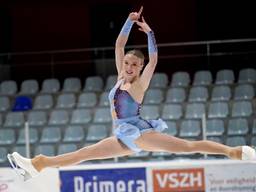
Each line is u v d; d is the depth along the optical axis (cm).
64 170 2336
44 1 4388
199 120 3155
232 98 3447
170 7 4256
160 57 3809
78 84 3869
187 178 2266
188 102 3388
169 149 1612
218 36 4219
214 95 3466
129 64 1639
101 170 2305
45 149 3092
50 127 3319
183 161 2364
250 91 3441
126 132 1595
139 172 2283
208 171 2262
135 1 4331
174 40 4234
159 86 3641
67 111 3484
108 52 4291
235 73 3834
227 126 3183
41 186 2361
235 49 3853
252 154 1609
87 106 3506
